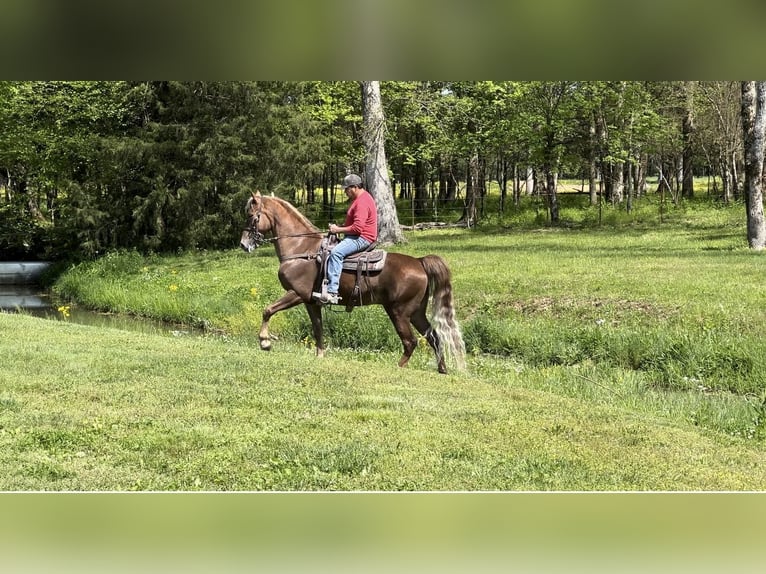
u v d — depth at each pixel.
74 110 30.19
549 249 23.75
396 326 9.61
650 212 36.53
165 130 27.69
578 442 5.93
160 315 17.55
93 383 7.39
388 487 4.69
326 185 46.81
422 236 31.62
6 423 5.97
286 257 9.86
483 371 10.35
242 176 28.91
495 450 5.56
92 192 27.91
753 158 21.47
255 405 6.67
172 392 7.05
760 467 5.57
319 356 9.98
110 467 5.02
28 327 11.20
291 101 34.12
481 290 15.88
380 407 6.77
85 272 24.59
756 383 9.66
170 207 27.84
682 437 6.36
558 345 11.70
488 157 42.84
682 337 11.10
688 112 39.84
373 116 26.64
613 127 38.00
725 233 26.95
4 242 31.36
